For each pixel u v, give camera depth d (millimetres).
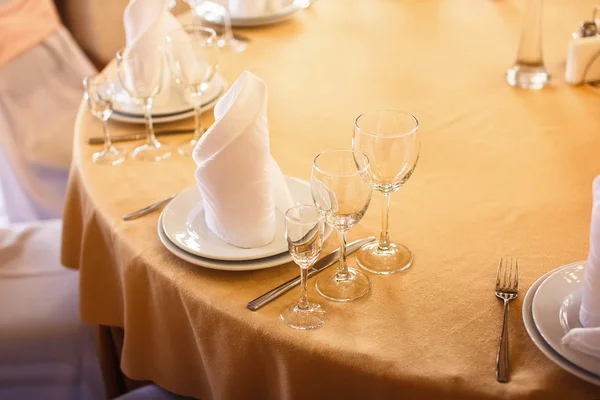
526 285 988
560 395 819
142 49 1351
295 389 923
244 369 974
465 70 1754
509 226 1123
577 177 1257
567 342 816
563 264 1030
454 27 2055
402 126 1115
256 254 1021
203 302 985
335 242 1104
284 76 1761
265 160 1021
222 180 1013
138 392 1326
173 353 1115
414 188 1241
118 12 3041
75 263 1468
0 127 2605
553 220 1134
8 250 1808
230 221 1038
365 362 873
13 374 1633
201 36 1768
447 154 1354
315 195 942
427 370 856
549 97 1588
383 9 2244
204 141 1021
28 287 1701
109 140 1427
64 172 2768
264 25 2123
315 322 930
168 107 1565
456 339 903
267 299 971
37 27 2709
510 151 1357
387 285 1001
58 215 2777
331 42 1980
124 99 1596
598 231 819
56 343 1617
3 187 2748
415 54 1871
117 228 1161
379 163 999
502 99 1585
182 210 1152
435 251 1071
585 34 1720
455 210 1172
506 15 2139
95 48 3059
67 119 2760
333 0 2348
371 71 1773
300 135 1448
